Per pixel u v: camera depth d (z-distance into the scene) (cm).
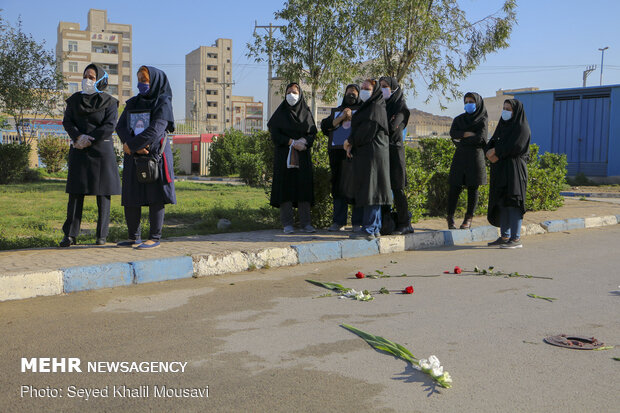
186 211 1110
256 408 276
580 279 588
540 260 700
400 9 1510
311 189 789
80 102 643
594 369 332
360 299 490
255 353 353
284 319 429
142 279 544
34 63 2195
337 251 696
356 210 787
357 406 279
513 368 333
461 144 845
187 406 278
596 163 2559
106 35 9238
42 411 272
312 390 298
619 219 1141
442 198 1064
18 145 2011
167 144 656
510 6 1556
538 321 431
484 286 552
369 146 704
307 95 1722
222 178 2883
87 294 499
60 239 719
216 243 687
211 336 386
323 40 1631
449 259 704
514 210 790
